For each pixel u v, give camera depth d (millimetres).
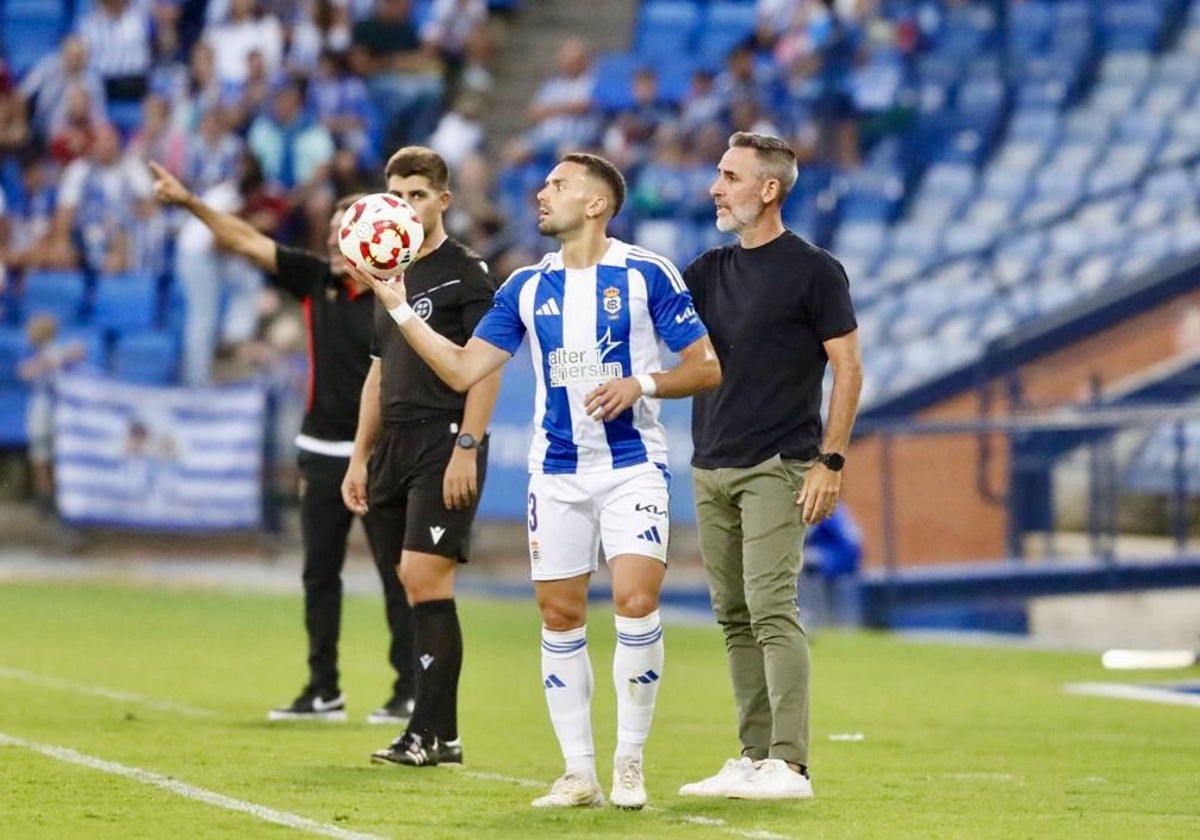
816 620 47438
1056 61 71188
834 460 19672
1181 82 70562
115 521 59719
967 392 54875
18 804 18766
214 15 71312
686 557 53906
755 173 20203
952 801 20297
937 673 37344
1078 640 48375
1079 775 23031
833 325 19906
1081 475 51844
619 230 64938
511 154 69250
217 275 64375
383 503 23344
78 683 32625
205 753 23156
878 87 69438
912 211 67188
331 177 66188
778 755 19906
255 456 59281
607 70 72875
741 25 76000
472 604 52156
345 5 71438
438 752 22375
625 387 18500
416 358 22766
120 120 73062
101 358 65312
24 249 67812
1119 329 54875
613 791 19000
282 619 46531
